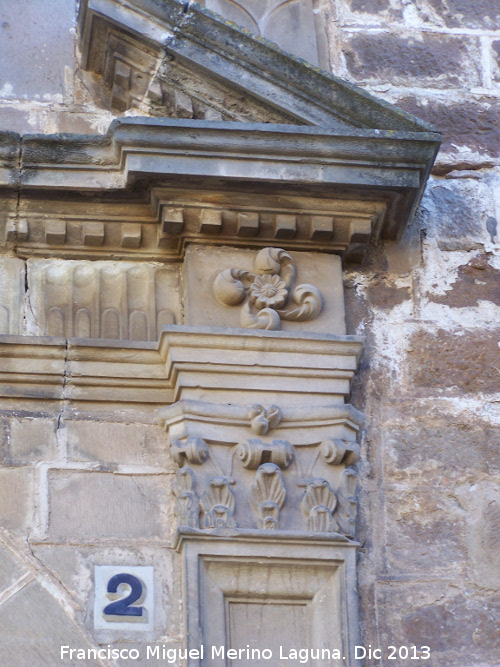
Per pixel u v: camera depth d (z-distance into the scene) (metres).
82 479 5.40
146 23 6.08
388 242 6.20
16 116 6.17
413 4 6.93
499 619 5.38
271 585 5.23
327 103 6.02
